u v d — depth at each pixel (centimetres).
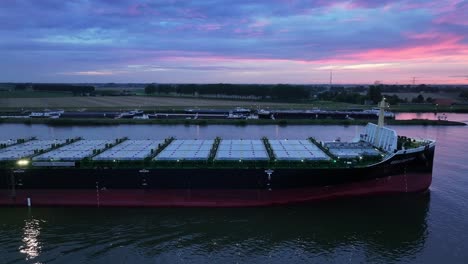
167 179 3803
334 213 3719
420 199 4069
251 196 3850
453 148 7125
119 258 2930
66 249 3058
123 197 3862
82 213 3741
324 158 4003
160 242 3170
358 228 3428
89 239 3222
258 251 3052
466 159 5994
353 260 2927
